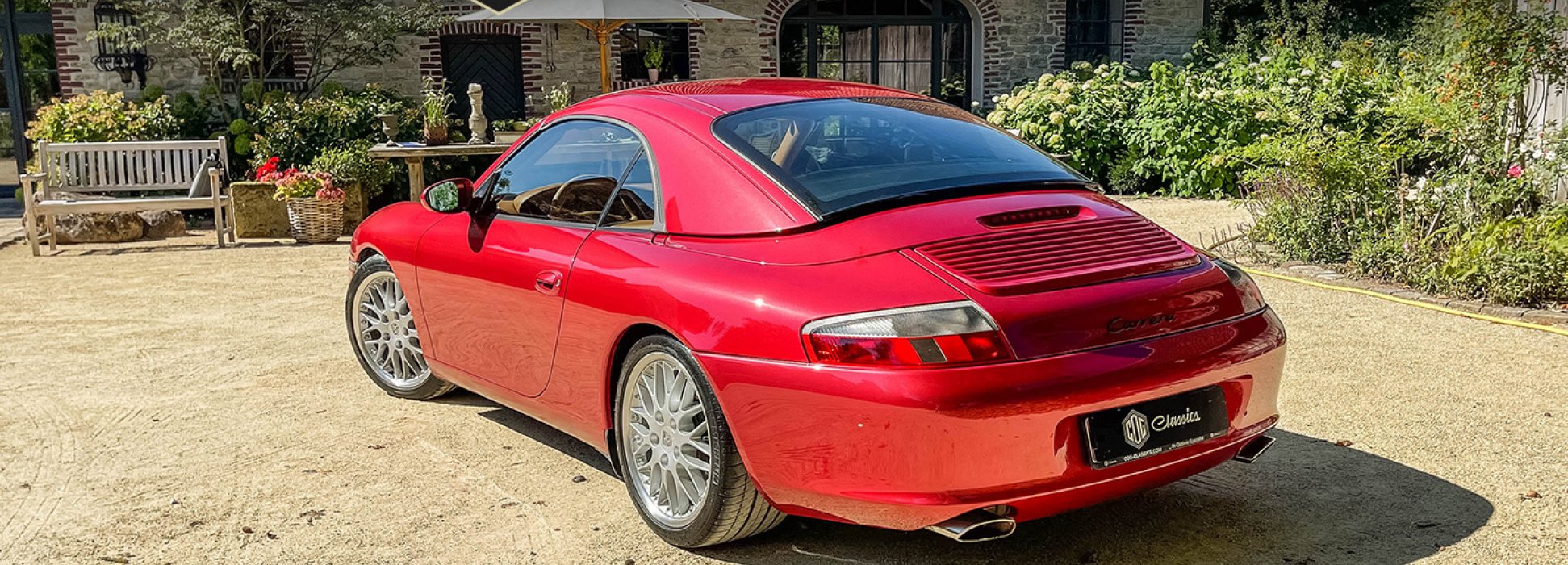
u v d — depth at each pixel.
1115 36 17.08
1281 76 12.51
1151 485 2.84
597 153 3.59
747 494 2.98
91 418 4.60
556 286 3.43
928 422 2.54
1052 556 3.08
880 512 2.68
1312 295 6.47
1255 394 2.96
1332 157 7.34
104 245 10.04
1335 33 18.28
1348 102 11.75
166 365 5.46
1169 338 2.78
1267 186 8.02
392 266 4.41
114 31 12.38
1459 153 7.77
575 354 3.42
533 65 15.15
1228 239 8.17
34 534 3.39
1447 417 4.17
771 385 2.74
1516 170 6.92
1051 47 16.92
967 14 17.09
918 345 2.56
